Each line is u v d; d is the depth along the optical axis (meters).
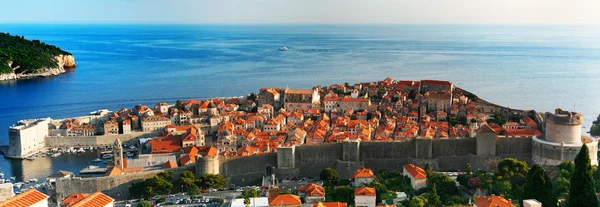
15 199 154.00
